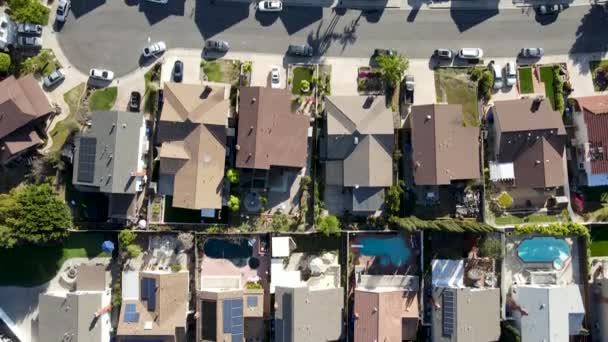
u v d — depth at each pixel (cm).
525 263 6969
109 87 6669
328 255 6819
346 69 6862
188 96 6388
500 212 6912
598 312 6850
